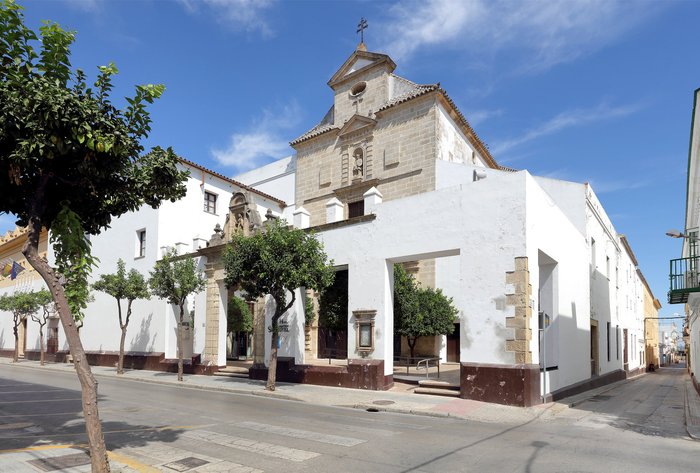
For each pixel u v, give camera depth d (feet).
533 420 37.27
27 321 121.90
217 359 71.67
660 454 26.12
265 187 113.70
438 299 66.59
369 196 56.70
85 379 19.70
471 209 48.08
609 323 85.05
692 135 46.24
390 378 52.95
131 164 24.13
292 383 58.95
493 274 45.57
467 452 25.70
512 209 45.37
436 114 83.66
